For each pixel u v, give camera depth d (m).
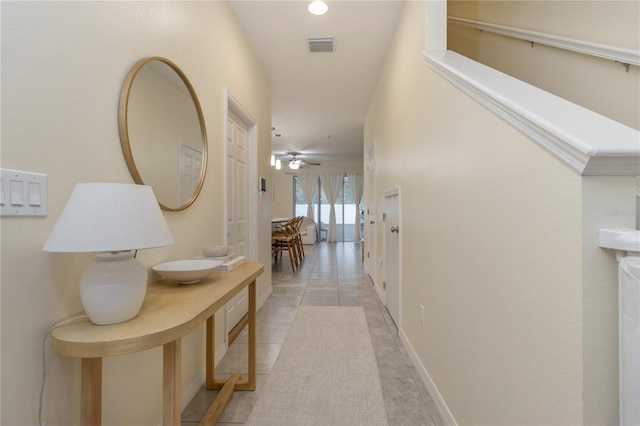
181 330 0.86
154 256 1.35
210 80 1.91
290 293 3.70
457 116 1.29
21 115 0.76
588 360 0.65
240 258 1.80
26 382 0.78
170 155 1.44
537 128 0.76
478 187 1.11
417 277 1.92
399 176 2.43
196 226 1.72
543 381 0.77
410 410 1.55
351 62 3.15
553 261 0.73
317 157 8.91
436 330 1.57
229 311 2.43
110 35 1.06
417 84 1.90
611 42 1.43
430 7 1.71
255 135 2.95
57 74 0.86
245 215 2.85
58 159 0.87
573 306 0.67
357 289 3.88
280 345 2.30
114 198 0.82
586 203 0.65
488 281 1.04
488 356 1.04
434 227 1.59
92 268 0.85
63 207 0.88
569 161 0.67
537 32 1.82
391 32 2.61
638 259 0.60
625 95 1.39
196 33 1.72
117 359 1.11
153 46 1.31
